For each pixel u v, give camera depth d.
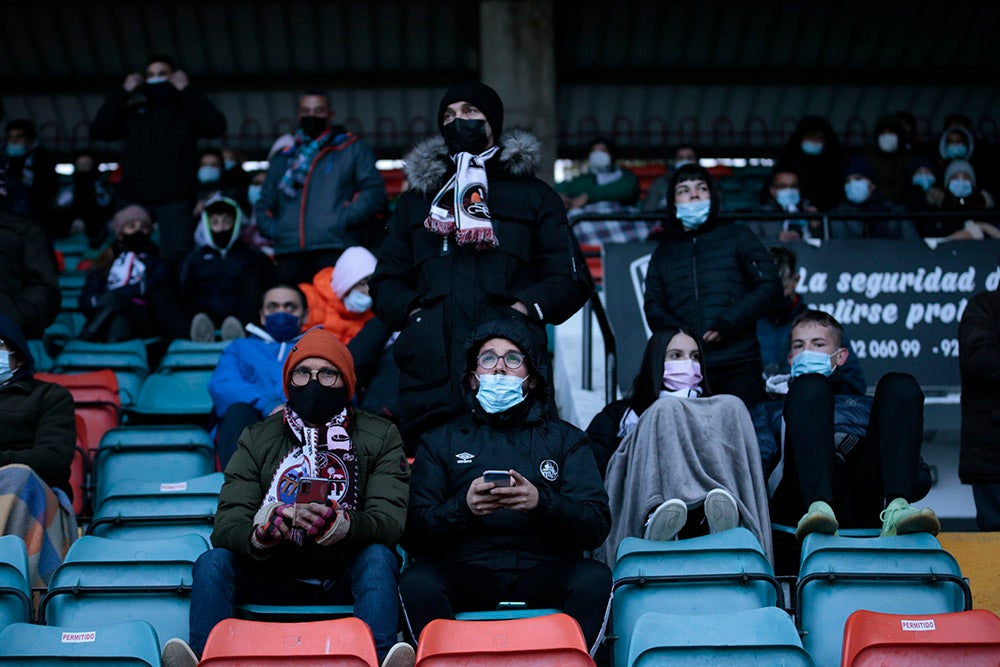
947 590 7.67
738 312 10.31
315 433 7.85
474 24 24.81
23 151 18.64
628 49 27.28
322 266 14.01
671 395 8.80
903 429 8.41
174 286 14.75
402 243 9.05
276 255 14.19
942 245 13.82
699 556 7.66
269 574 7.54
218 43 27.19
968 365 9.71
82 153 21.66
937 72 27.61
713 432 8.59
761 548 7.74
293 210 14.11
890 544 7.81
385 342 10.73
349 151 14.23
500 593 7.51
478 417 8.06
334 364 7.97
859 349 13.64
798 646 6.83
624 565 7.68
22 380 9.25
